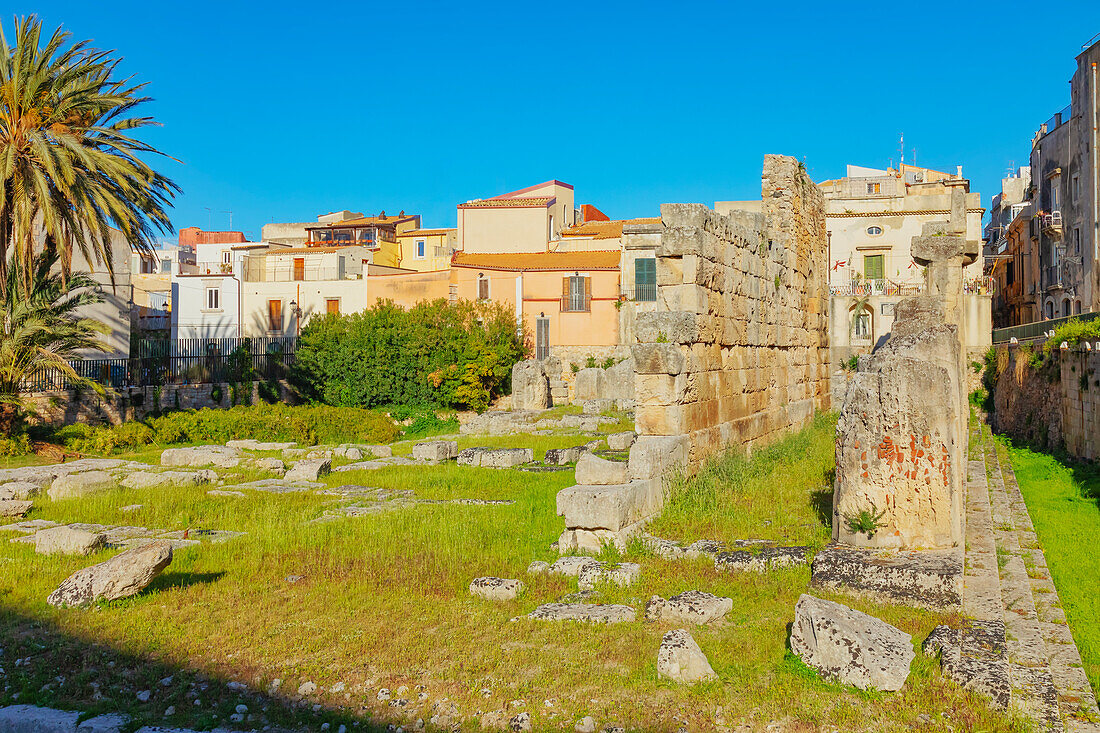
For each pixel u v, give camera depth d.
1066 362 20.53
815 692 6.45
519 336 47.47
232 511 14.51
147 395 31.84
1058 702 6.29
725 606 8.30
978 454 19.92
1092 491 15.48
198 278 57.22
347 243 70.62
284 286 56.03
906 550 9.03
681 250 15.09
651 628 8.01
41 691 6.65
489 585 9.18
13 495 15.73
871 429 9.31
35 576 10.05
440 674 6.98
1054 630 7.86
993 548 10.23
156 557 9.30
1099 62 43.22
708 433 15.62
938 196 56.19
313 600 9.06
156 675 6.94
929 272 19.81
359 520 13.42
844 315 53.91
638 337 14.55
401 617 8.48
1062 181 48.75
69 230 25.77
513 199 56.41
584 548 10.88
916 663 6.81
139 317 63.53
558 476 18.50
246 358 38.31
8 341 24.42
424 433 36.78
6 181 24.55
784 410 21.67
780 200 22.78
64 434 25.64
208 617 8.48
